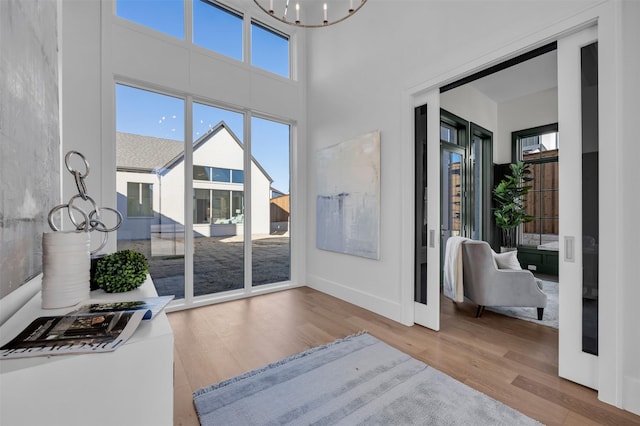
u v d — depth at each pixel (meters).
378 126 3.15
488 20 2.21
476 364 2.08
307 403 1.66
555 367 2.04
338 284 3.70
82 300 1.02
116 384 0.71
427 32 2.65
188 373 1.97
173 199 3.33
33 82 1.08
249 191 3.87
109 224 2.83
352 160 3.44
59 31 1.69
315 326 2.79
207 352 2.27
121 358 0.71
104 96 2.81
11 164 0.86
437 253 2.67
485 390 1.78
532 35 1.97
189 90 3.34
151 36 3.11
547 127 4.91
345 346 2.36
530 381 1.87
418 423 1.50
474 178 5.23
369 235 3.21
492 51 2.19
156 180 3.23
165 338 0.77
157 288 3.21
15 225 0.91
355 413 1.58
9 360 0.63
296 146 4.28
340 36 3.68
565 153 1.87
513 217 4.94
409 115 2.83
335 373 1.96
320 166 4.00
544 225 5.05
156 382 0.76
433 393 1.75
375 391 1.77
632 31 1.57
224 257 3.69
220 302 3.52
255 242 3.96
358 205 3.35
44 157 1.24
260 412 1.59
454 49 2.43
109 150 2.84
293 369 2.01
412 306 2.85
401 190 2.88
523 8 2.01
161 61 3.16
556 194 4.93
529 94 5.09
